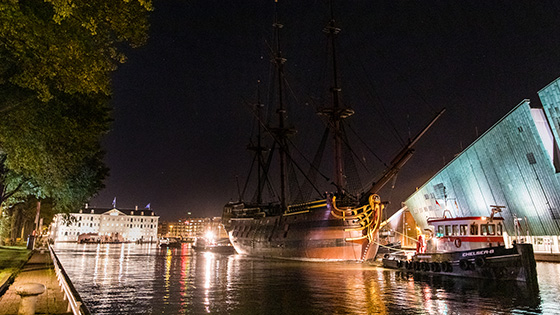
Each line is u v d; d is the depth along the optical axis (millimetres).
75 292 11492
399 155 41469
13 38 11500
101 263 42375
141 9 12797
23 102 15930
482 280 24984
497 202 59938
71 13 10742
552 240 51250
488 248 25422
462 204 68625
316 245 43875
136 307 16797
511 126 51781
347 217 42812
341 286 22938
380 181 42219
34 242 54406
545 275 29562
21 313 9281
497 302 17344
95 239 168500
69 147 22375
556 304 16812
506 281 24047
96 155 36250
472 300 17875
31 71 12391
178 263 43875
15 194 33906
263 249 54156
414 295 19375
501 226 29109
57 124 18781
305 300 18234
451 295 19312
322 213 44031
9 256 35906
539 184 50625
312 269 34562
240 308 16484
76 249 82688
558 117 46406
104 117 24562
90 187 38062
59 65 12055
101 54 13352
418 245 35656
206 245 97812
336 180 48594
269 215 57688
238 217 63969
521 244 23484
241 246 61688
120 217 193750
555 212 49812
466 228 29672
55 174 23078
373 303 17234
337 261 42844
